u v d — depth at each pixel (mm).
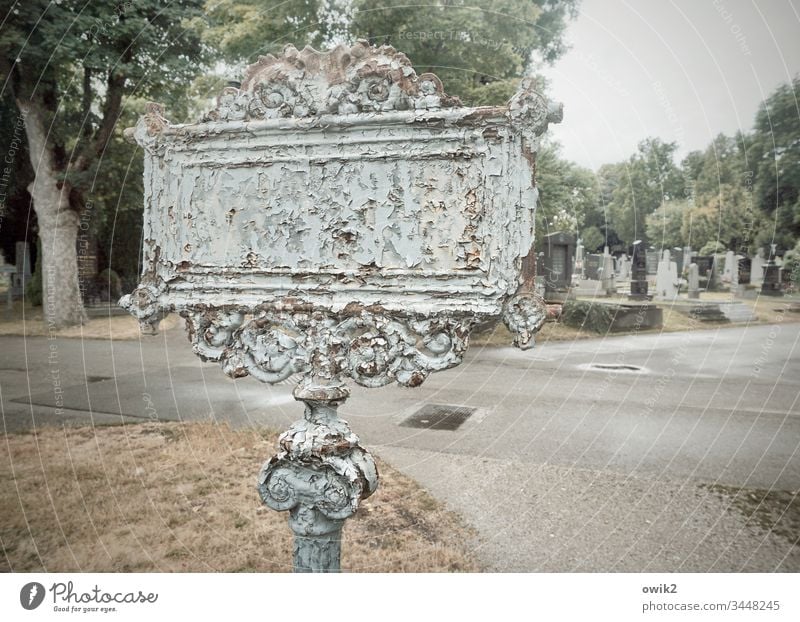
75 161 8984
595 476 3793
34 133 8461
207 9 7242
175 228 1790
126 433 4574
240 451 4211
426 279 1618
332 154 1658
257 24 6746
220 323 1749
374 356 1639
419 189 1611
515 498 3461
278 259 1723
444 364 1610
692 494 3510
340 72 1637
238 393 5930
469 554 2818
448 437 4625
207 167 1764
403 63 1603
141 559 2764
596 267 13289
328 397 1668
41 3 6859
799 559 2766
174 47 7766
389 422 5055
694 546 2879
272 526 3094
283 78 1674
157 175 1796
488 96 7652
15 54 7262
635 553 2824
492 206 1568
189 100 8133
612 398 5812
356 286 1657
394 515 3248
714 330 9664
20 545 2889
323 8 7020
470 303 1584
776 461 4059
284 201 1707
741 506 3340
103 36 7387
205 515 3217
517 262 1568
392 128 1604
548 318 1582
